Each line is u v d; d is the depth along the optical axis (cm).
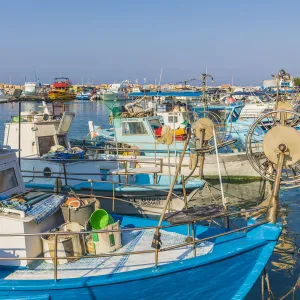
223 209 677
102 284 609
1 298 613
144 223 851
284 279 1005
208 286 661
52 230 706
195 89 3344
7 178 802
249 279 676
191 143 1752
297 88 3278
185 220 615
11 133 1370
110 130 2564
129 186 1198
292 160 651
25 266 663
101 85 11538
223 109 2516
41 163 1273
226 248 662
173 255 696
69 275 638
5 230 665
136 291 629
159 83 2822
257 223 672
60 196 766
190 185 1174
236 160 1845
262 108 2944
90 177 1317
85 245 701
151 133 1866
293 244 1233
